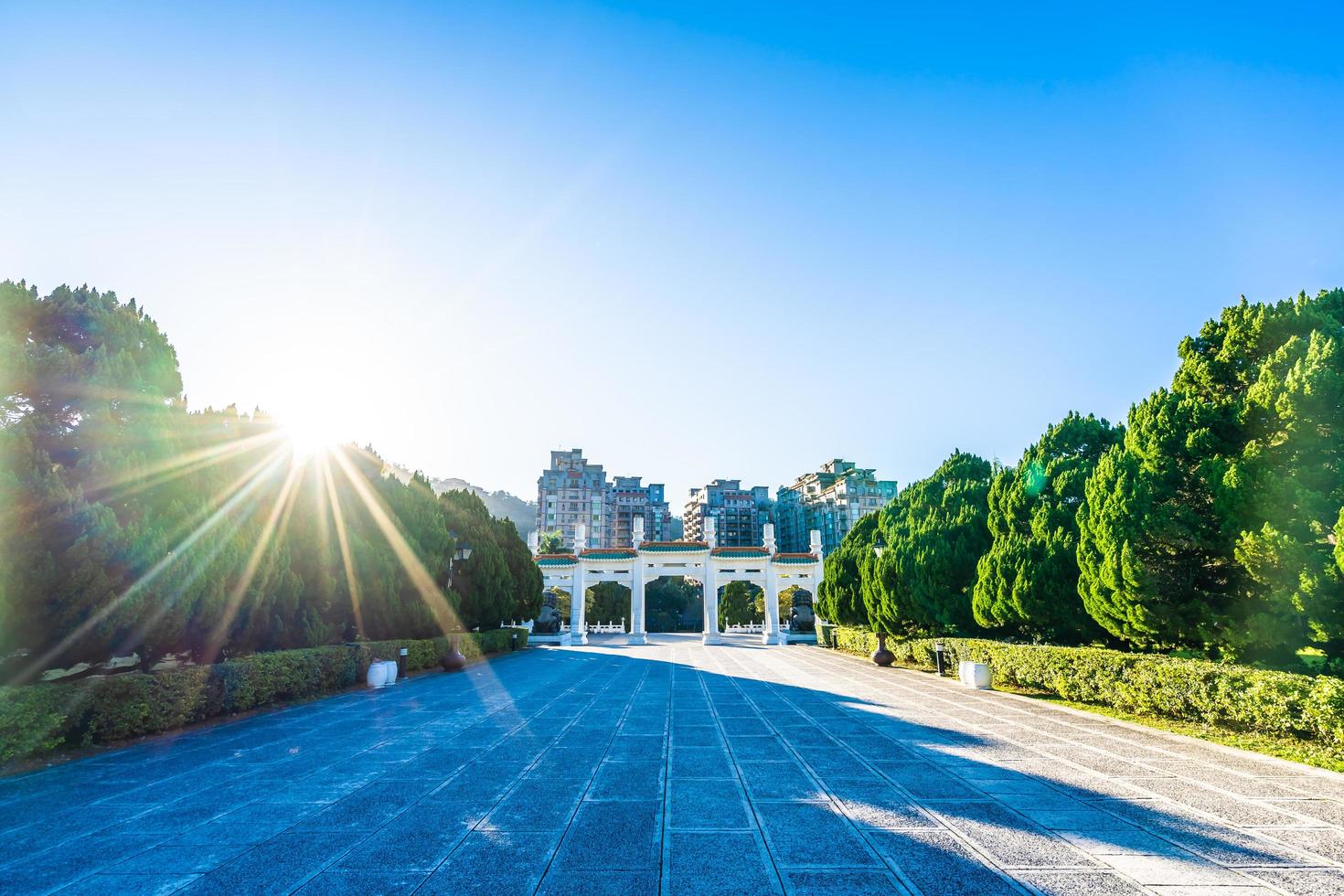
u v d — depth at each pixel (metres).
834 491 110.38
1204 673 11.27
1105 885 5.17
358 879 5.36
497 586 30.08
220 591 13.07
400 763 9.36
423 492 26.67
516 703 15.48
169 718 11.52
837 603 34.62
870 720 12.92
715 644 44.56
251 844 6.16
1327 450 11.05
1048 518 17.88
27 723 9.02
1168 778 8.35
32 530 9.75
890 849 5.94
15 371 10.88
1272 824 6.58
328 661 16.84
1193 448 12.65
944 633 24.47
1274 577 11.20
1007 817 6.82
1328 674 11.02
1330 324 12.29
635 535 49.19
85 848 6.06
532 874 5.43
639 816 6.95
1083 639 17.42
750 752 10.09
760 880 5.28
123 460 11.44
